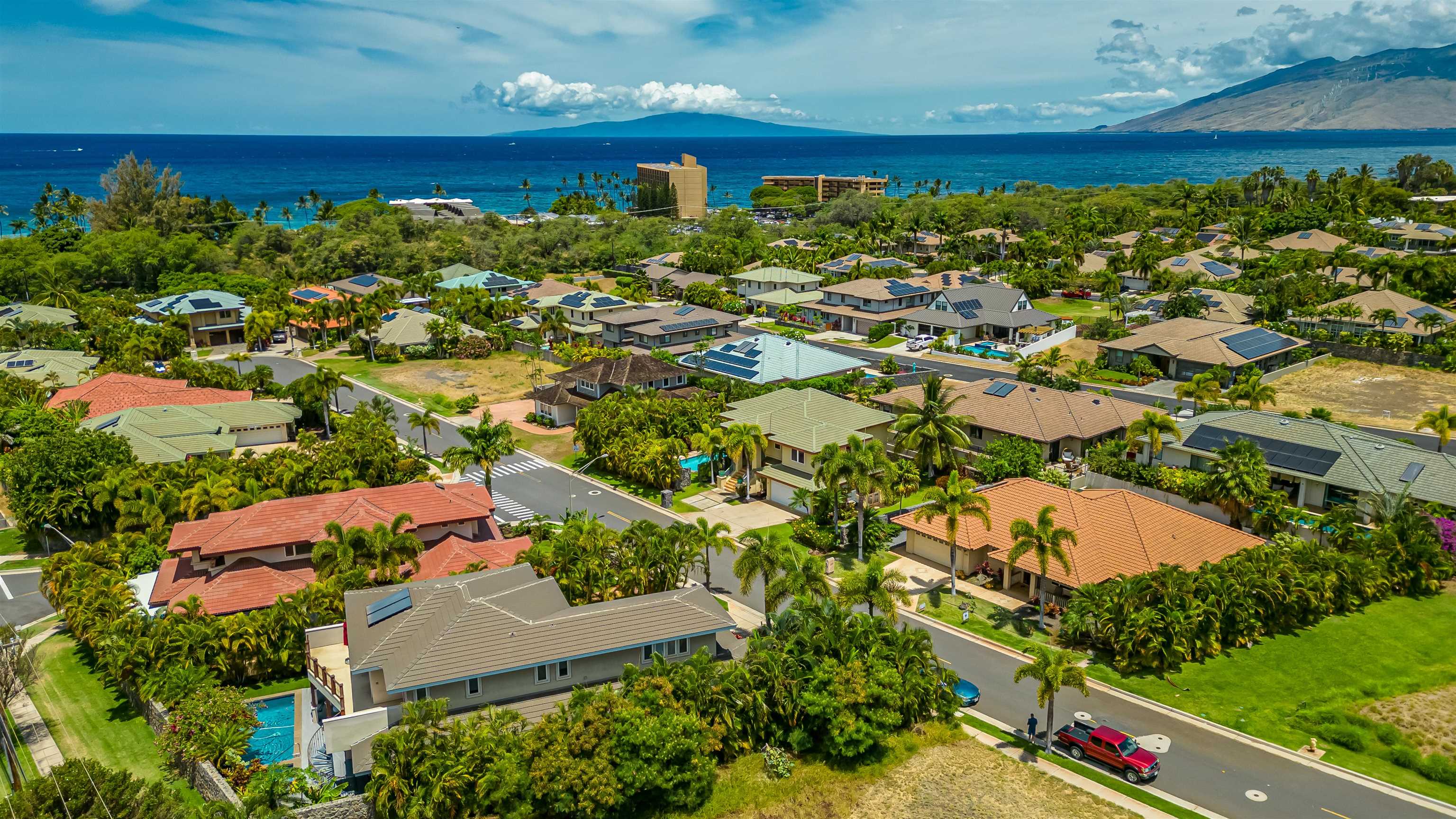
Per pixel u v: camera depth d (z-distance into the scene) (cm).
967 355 12762
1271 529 6612
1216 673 5162
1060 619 5794
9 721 4938
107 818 3694
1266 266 15512
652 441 8394
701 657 4666
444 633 4731
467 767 4028
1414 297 13525
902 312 14375
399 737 4119
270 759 4628
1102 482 7756
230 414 9300
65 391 10056
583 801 4003
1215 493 6738
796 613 4997
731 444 7800
